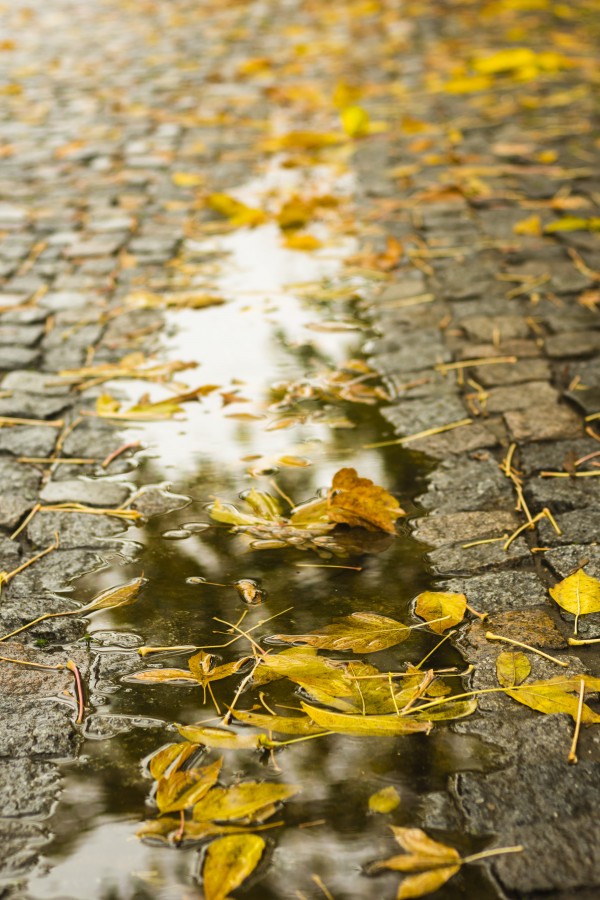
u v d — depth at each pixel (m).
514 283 4.18
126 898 1.56
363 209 5.14
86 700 1.99
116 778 1.79
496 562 2.42
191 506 2.72
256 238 4.84
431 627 2.18
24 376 3.51
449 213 5.03
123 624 2.23
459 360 3.54
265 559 2.47
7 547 2.55
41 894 1.57
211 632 2.19
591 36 8.98
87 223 5.03
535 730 1.87
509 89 7.44
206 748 1.85
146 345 3.74
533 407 3.18
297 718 1.91
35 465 2.95
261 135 6.50
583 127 6.38
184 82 7.93
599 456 2.88
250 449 3.01
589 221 4.65
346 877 1.58
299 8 11.12
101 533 2.61
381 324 3.89
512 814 1.69
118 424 3.18
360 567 2.42
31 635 2.20
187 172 5.78
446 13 10.43
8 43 9.52
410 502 2.70
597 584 2.27
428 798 1.73
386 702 1.93
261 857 1.62
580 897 1.54
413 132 6.38
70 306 4.09
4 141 6.48
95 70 8.47
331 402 3.29
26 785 1.78
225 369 3.55
